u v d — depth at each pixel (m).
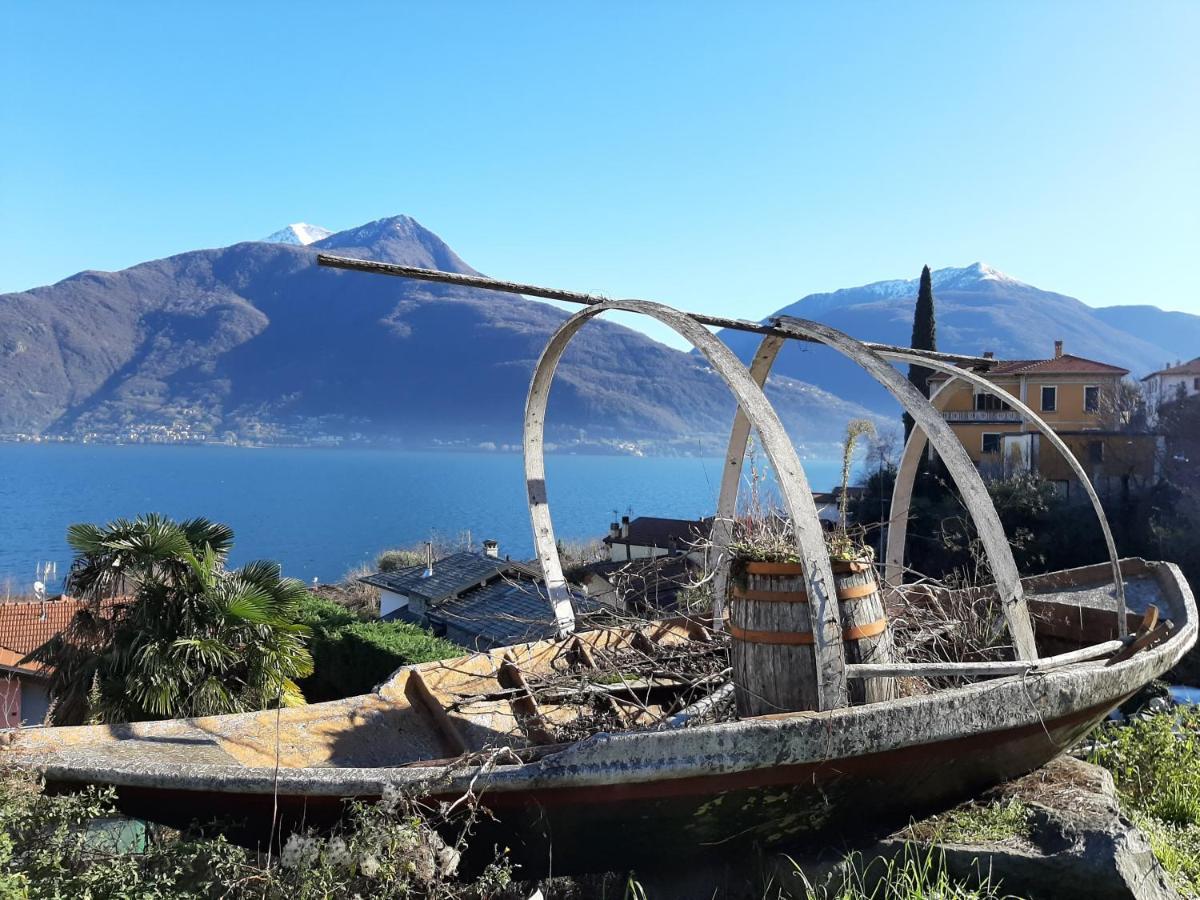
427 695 4.63
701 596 6.08
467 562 21.61
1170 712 5.84
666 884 3.62
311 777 3.08
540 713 4.56
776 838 3.53
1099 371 35.88
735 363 3.75
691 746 3.04
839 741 3.15
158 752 3.65
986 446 36.81
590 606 6.48
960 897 3.15
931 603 5.96
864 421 5.13
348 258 4.17
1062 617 5.67
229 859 3.02
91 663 8.69
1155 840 3.96
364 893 2.91
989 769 3.74
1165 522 28.14
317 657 17.05
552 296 4.75
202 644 8.50
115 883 2.92
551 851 3.38
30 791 3.04
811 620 3.32
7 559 84.50
